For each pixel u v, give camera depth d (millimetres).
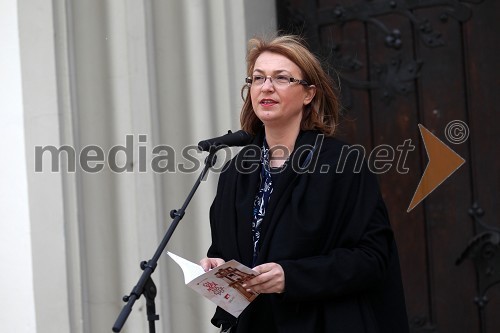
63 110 10406
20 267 10297
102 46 10625
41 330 10281
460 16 10703
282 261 7055
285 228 7266
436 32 10789
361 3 11062
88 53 10609
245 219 7492
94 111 10617
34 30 10266
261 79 7531
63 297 10336
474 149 10688
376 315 7523
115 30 10586
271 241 7285
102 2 10609
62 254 10320
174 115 10703
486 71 10617
